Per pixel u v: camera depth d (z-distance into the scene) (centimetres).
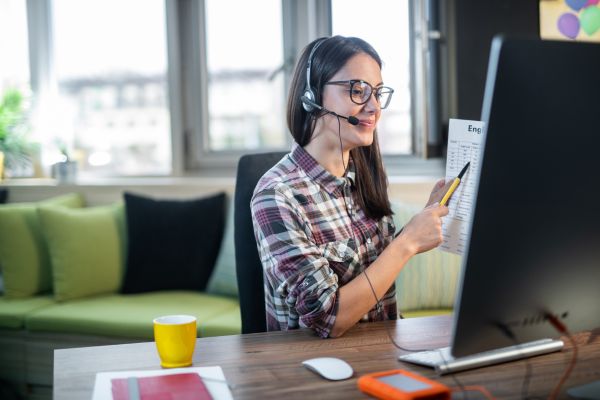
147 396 98
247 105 367
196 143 374
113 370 114
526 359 114
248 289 165
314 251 140
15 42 389
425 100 315
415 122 335
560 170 90
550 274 93
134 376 108
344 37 154
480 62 310
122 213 328
